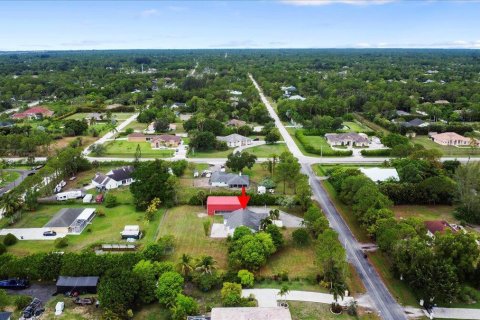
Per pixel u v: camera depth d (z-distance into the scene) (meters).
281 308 71.62
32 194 122.19
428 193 125.81
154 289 78.62
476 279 85.31
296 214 120.94
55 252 92.19
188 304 74.75
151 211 115.75
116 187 142.12
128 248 99.69
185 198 130.00
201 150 188.00
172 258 94.88
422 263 79.62
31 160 167.12
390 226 93.69
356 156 178.75
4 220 115.69
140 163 155.62
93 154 179.38
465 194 117.75
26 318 74.44
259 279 86.56
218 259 94.56
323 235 90.38
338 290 77.88
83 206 125.75
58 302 78.19
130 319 74.31
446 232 93.19
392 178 137.00
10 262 85.62
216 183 141.88
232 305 76.12
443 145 196.12
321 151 176.88
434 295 75.75
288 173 132.88
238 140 197.25
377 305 79.25
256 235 93.69
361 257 96.25
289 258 96.12
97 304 78.25
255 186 141.50
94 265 85.25
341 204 127.25
